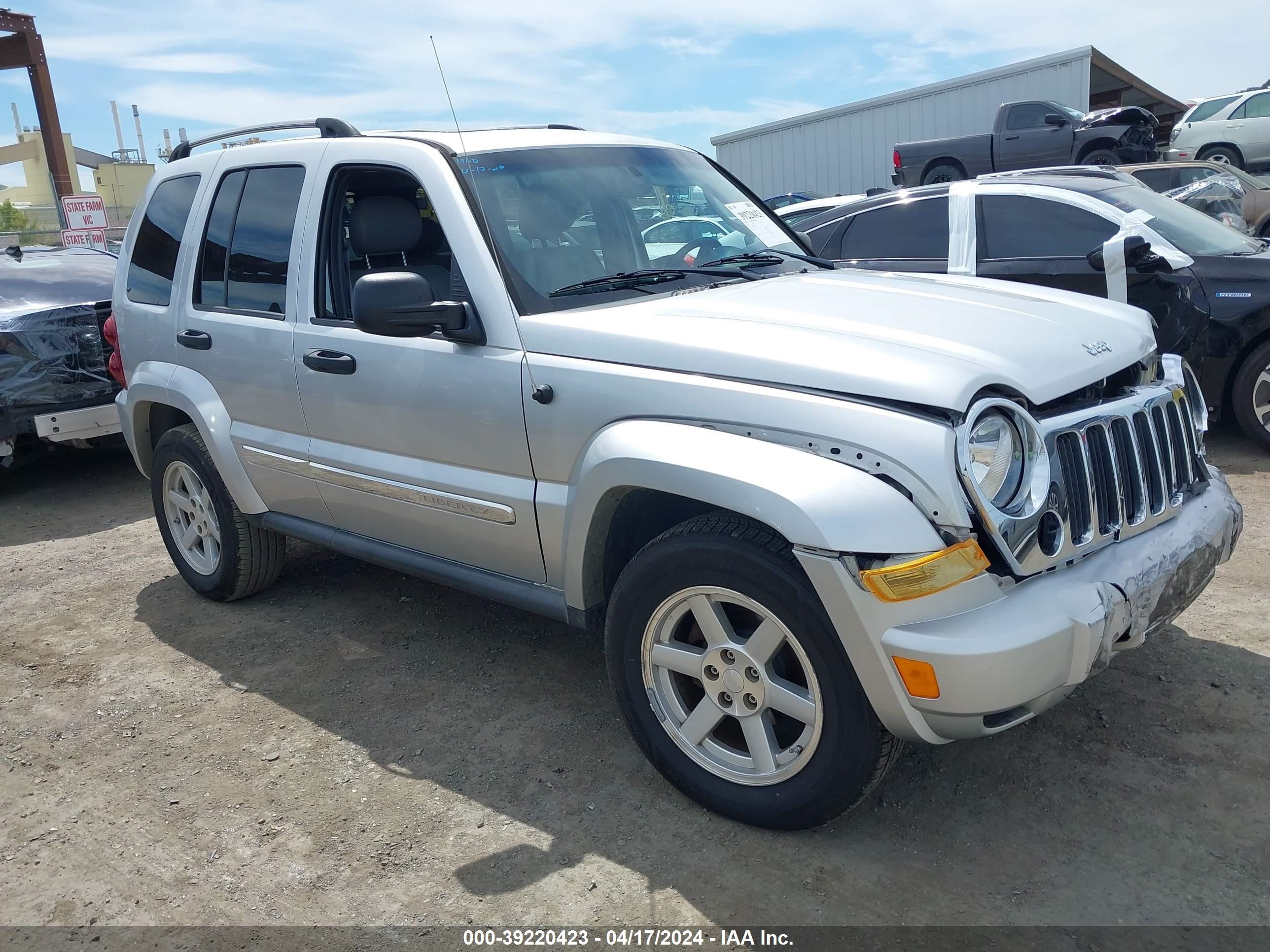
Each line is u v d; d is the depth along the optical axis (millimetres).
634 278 3312
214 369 4164
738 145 20656
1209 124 17688
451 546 3455
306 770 3260
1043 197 6086
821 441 2434
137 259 4711
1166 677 3455
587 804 2971
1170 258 5516
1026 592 2391
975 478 2316
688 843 2758
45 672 4105
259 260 3979
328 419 3695
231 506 4383
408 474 3428
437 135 3615
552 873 2670
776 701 2643
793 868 2629
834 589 2344
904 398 2363
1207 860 2564
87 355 6680
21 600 4988
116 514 6527
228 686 3881
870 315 2863
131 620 4617
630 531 3033
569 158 3635
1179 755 3010
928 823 2781
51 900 2688
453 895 2613
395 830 2904
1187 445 2963
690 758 2857
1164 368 3078
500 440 3117
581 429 2889
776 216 4242
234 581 4527
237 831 2947
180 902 2646
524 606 3264
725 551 2580
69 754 3441
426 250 3715
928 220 6453
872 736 2482
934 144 16750
